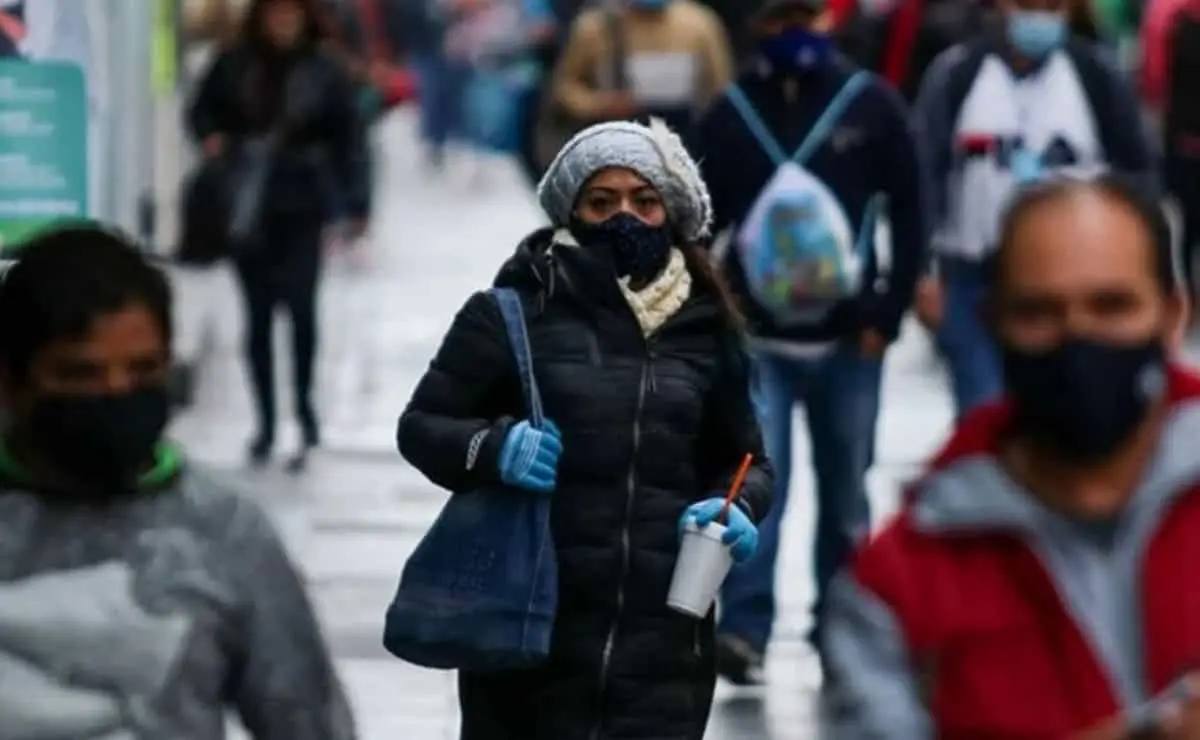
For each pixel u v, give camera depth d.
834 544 24.97
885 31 34.66
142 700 10.89
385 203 74.81
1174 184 43.56
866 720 9.48
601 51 36.34
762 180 24.30
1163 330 9.55
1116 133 26.14
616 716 15.75
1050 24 26.12
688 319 16.02
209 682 11.02
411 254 61.47
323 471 35.19
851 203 24.38
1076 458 9.49
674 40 36.25
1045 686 9.45
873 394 24.62
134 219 35.09
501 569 15.54
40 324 10.90
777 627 27.12
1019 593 9.49
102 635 10.88
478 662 15.59
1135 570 9.45
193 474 11.28
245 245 34.47
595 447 15.72
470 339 15.91
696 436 15.95
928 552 9.58
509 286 16.19
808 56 24.28
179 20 46.09
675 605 15.38
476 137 80.81
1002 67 26.23
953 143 26.28
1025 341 9.51
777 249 24.09
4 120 22.73
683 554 15.43
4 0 22.72
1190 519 9.46
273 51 34.72
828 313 24.28
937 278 26.53
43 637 10.88
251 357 35.44
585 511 15.71
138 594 10.96
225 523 11.16
